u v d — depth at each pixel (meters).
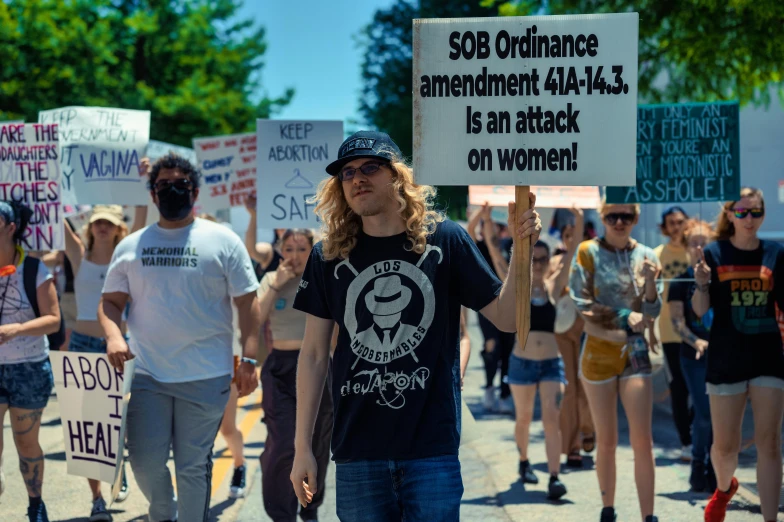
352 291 3.32
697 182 6.70
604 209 5.64
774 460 4.96
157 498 4.63
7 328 5.06
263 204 7.30
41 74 24.88
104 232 7.18
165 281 4.66
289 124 7.32
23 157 6.24
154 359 4.66
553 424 6.51
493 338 10.31
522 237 3.27
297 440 3.43
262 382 5.48
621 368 5.40
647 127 6.76
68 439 4.85
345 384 3.28
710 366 5.14
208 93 29.06
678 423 7.41
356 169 3.31
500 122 3.37
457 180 3.38
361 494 3.24
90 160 7.64
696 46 9.07
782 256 5.10
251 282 4.86
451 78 3.39
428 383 3.22
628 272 5.57
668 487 6.62
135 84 28.58
